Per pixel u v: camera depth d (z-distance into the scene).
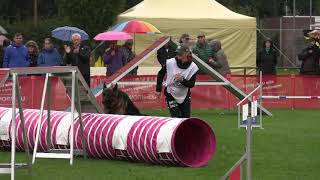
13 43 66.31
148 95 75.94
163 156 35.53
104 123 38.38
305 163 37.81
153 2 105.12
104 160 38.66
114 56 70.88
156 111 74.50
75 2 114.69
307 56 80.50
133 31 84.25
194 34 102.50
